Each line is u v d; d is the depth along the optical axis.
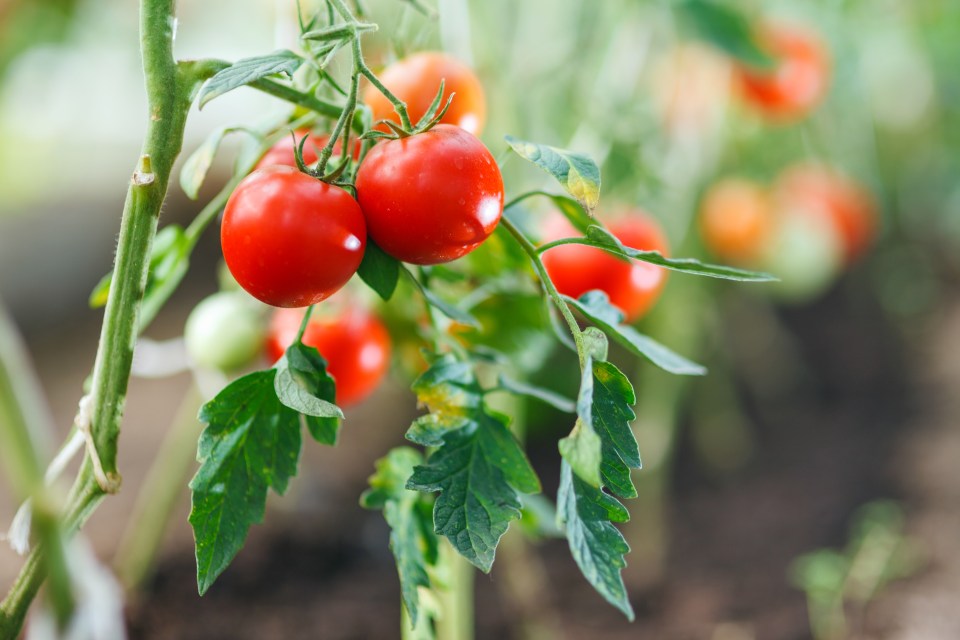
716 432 1.60
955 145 2.35
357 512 1.30
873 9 1.64
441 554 0.74
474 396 0.64
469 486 0.62
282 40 0.75
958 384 1.74
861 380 1.85
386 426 1.58
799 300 2.15
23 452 0.75
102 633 0.72
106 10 1.46
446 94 0.65
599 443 0.55
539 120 1.20
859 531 1.30
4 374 0.74
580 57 1.15
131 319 0.60
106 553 1.09
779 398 1.82
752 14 1.15
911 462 1.48
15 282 2.03
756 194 1.40
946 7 1.85
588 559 0.57
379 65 0.73
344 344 0.75
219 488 0.61
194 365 0.85
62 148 2.20
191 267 2.17
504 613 1.16
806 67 1.16
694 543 1.35
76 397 1.61
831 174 1.54
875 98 2.04
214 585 1.10
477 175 0.59
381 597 1.14
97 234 2.26
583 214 0.67
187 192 0.65
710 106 1.26
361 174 0.60
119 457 1.37
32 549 0.62
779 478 1.53
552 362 1.51
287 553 1.19
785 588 1.21
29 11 1.22
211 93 0.56
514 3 1.17
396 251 0.60
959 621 1.07
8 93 1.56
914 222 2.44
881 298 2.21
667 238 1.26
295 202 0.58
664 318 1.36
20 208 2.20
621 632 1.15
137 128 2.50
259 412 0.61
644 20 1.08
